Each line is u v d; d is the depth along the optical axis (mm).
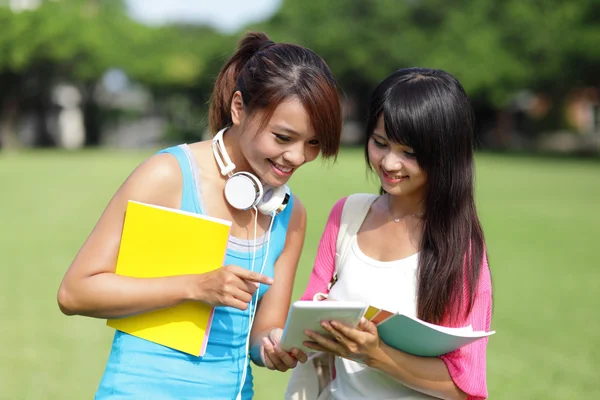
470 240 2295
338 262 2527
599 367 4812
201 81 41969
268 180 2236
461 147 2266
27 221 10914
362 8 40094
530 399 4207
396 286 2355
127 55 39969
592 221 11727
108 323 2270
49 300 6340
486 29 34000
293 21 40781
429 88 2221
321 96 2105
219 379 2281
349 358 2238
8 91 34781
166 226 2172
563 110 37406
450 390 2260
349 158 29578
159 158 2273
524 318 6004
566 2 32094
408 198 2414
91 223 10758
